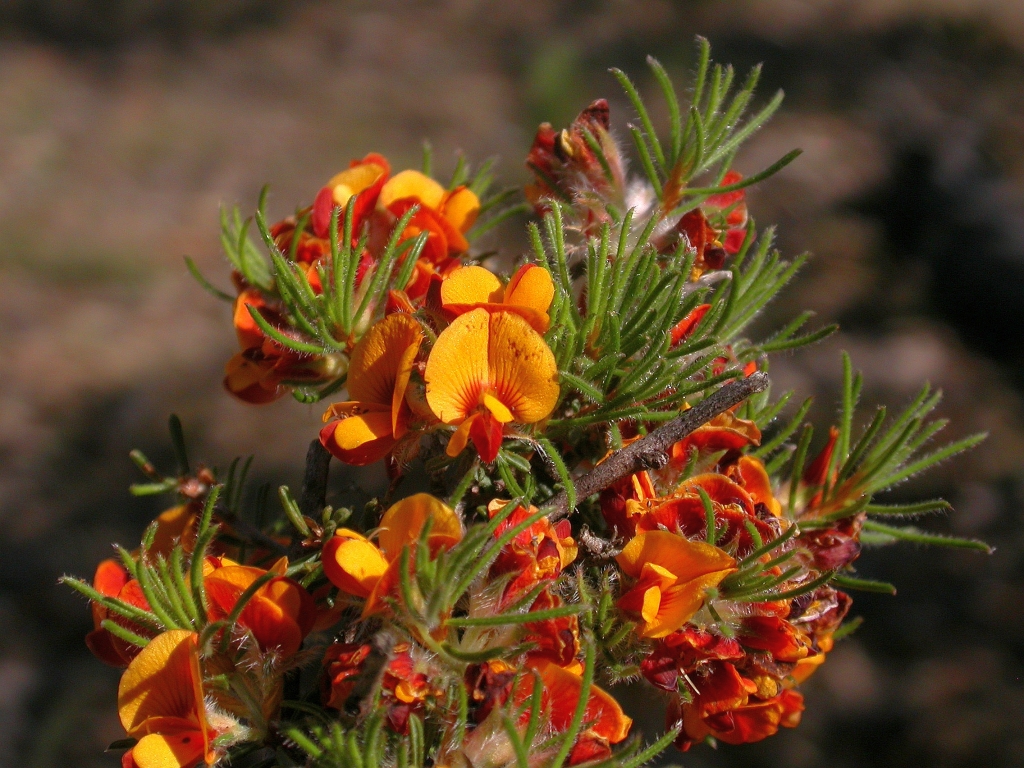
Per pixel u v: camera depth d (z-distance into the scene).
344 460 0.23
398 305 0.24
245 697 0.23
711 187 0.26
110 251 1.00
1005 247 0.90
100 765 0.65
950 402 0.82
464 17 1.30
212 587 0.23
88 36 1.30
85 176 1.08
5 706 0.68
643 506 0.23
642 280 0.23
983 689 0.66
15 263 0.98
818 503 0.26
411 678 0.22
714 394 0.23
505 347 0.23
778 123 1.08
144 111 1.17
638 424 0.24
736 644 0.23
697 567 0.23
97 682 0.70
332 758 0.22
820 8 1.27
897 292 0.90
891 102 1.12
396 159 1.08
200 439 0.83
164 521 0.26
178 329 0.93
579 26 1.26
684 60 1.19
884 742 0.65
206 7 1.35
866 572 0.73
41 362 0.90
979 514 0.75
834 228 0.96
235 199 1.04
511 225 0.77
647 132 0.25
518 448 0.24
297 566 0.24
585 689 0.21
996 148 1.05
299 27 1.31
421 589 0.21
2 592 0.74
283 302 0.24
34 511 0.79
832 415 0.79
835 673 0.68
